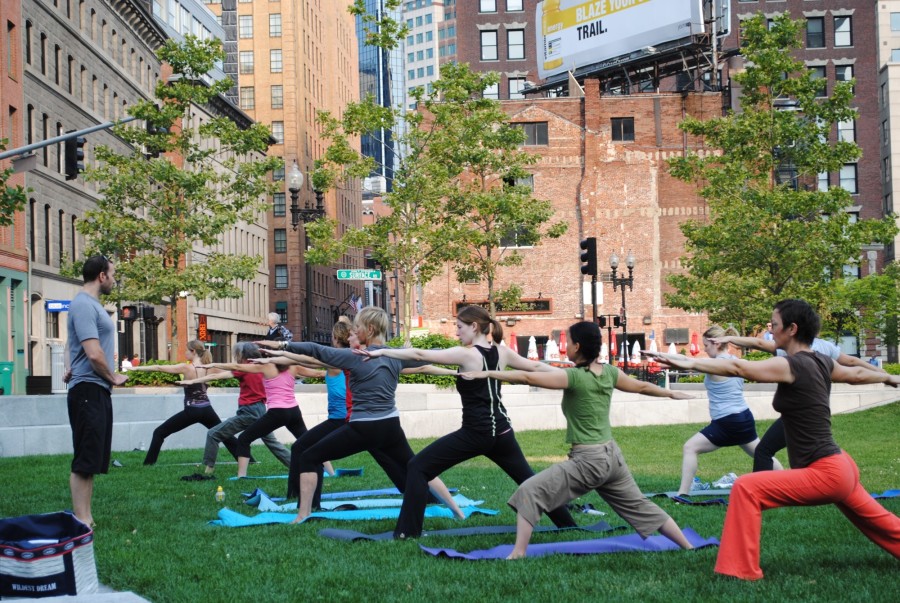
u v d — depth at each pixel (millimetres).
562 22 63188
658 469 17328
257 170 37438
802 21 38844
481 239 41406
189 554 8398
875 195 74062
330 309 112562
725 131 38781
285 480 14906
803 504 7207
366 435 10062
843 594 6621
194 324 66875
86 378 9648
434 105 40438
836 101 37781
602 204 57719
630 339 57188
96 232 38188
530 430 28344
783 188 39094
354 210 131750
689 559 7906
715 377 12500
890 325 56750
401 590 6918
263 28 102312
